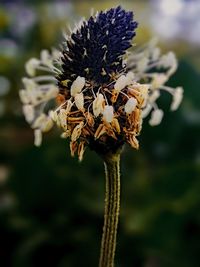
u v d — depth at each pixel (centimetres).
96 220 13
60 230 13
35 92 5
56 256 12
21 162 13
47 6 21
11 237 13
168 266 11
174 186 11
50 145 13
